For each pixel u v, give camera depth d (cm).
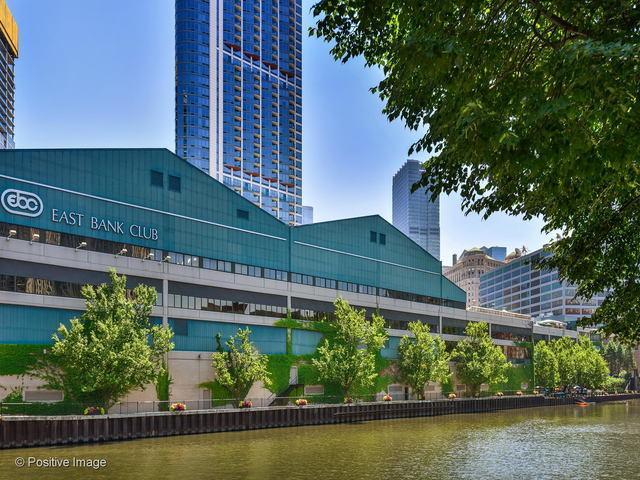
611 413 10519
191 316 7156
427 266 11100
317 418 7594
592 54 1038
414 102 1628
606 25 1145
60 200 6162
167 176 7162
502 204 1769
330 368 8294
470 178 1623
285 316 8312
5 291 5628
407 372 9819
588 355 15350
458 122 1161
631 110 1052
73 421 5241
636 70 1014
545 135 1092
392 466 4556
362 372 8462
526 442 6159
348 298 9362
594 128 1572
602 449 5691
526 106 1147
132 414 5753
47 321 5912
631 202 1723
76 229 6250
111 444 5306
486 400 10856
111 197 6594
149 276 6812
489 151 1172
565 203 1571
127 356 5772
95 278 6350
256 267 8081
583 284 2130
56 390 5766
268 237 8300
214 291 7475
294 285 8525
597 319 2183
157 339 6222
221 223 7712
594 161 1111
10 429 4862
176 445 5356
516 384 13112
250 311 7869
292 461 4650
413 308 10600
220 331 7462
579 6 1191
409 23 1564
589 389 15712
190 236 7325
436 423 8162
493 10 1312
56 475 3847
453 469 4500
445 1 1241
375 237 10069
